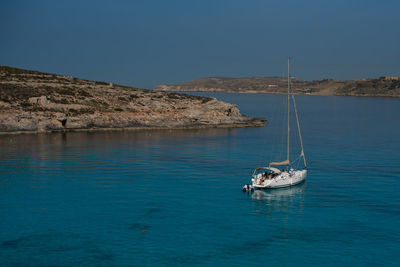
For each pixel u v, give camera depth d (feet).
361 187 183.73
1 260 111.65
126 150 269.03
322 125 457.68
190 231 132.46
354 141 327.67
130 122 393.70
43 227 134.31
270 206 157.89
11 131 337.31
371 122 501.56
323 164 234.58
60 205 155.12
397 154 265.34
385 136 358.84
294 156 259.60
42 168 211.82
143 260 112.88
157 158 243.81
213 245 122.52
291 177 187.73
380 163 235.61
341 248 120.78
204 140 322.75
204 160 241.35
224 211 151.74
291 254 116.98
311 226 137.49
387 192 175.22
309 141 327.06
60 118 364.38
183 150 273.95
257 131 388.57
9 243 122.11
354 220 142.61
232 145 300.20
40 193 169.07
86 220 140.56
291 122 492.13
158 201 161.38
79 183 184.65
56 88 445.78
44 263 110.32
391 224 138.62
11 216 143.43
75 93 443.32
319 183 191.93
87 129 365.40
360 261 112.98
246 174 208.44
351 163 236.63
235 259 113.91
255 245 122.62
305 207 156.66
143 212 149.07
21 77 480.23
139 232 131.13
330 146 301.02
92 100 431.43
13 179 189.47
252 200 165.37
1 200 159.74
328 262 112.47
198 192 174.70
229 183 190.19
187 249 119.65
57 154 250.16
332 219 143.84
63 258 113.29
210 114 442.09
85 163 225.76
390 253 117.60
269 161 243.81
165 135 348.18
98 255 115.34
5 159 232.94
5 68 516.73
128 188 178.29
